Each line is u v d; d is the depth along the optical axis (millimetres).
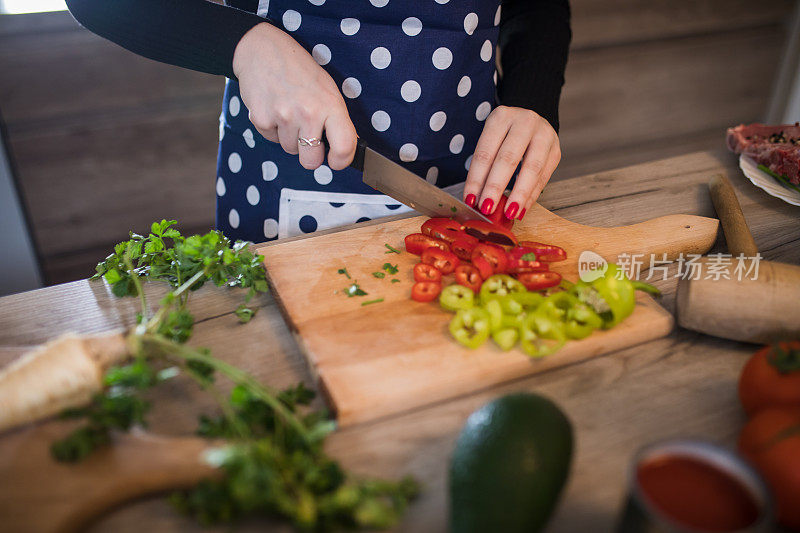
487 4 1062
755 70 3018
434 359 756
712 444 514
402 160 1136
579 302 806
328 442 669
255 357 790
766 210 1116
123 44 993
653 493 501
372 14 1000
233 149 1179
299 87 921
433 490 617
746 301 769
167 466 598
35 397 625
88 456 604
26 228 2250
